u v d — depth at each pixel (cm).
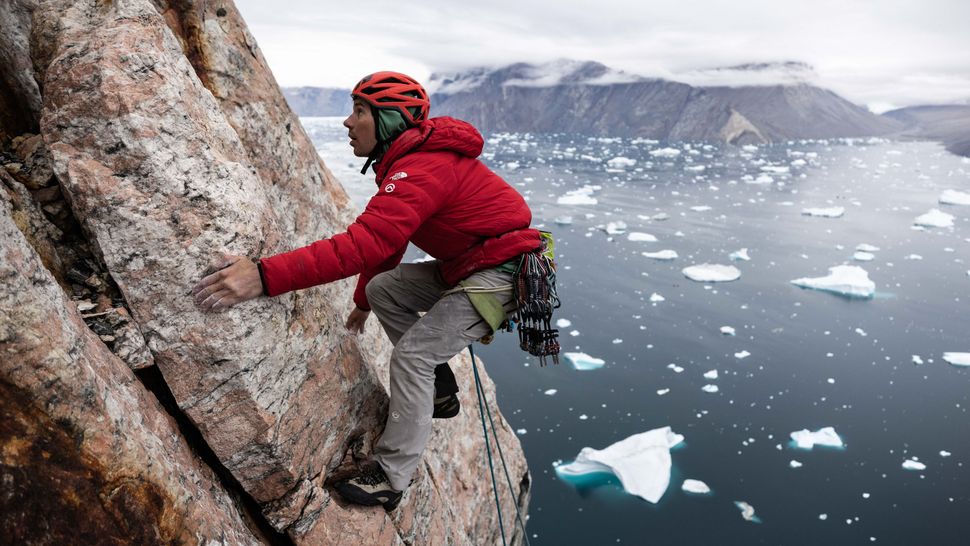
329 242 141
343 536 184
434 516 251
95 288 141
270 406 157
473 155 166
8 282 101
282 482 164
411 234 160
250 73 254
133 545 112
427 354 174
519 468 514
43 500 96
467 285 169
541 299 167
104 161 136
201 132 152
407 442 181
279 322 159
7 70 157
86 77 136
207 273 142
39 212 142
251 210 155
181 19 223
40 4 154
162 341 142
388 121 158
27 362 100
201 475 152
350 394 193
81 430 106
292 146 287
